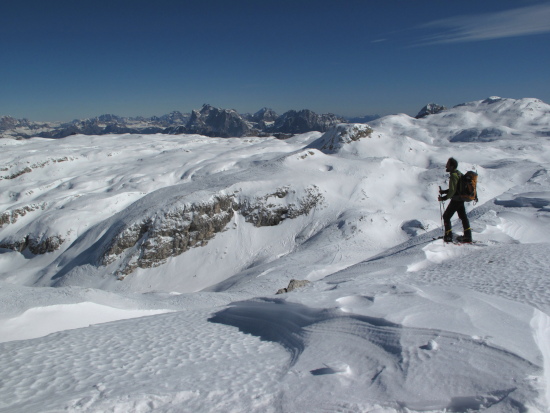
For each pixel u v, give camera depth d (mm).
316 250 43656
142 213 56281
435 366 4105
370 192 59156
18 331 12352
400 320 5266
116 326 7855
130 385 4488
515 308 5570
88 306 14656
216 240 54844
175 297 21922
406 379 4000
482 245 11656
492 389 3617
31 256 62625
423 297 6238
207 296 21938
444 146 110125
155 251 52844
